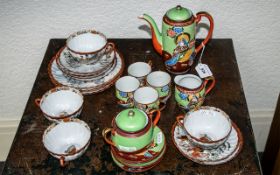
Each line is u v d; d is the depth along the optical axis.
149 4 1.32
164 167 0.95
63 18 1.36
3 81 1.56
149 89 1.07
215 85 1.17
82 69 1.17
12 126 1.72
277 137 1.41
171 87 1.17
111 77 1.18
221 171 0.94
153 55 1.29
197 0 1.31
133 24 1.37
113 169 0.96
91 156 0.99
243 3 1.32
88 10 1.34
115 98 1.14
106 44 1.17
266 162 1.53
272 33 1.40
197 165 0.95
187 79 1.08
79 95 1.11
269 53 1.46
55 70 1.21
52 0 1.31
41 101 1.09
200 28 1.38
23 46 1.44
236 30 1.39
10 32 1.39
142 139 0.91
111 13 1.34
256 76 1.54
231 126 0.97
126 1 1.31
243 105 1.11
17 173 0.96
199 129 1.03
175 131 1.02
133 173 0.95
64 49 1.25
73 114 1.05
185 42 1.10
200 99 1.07
